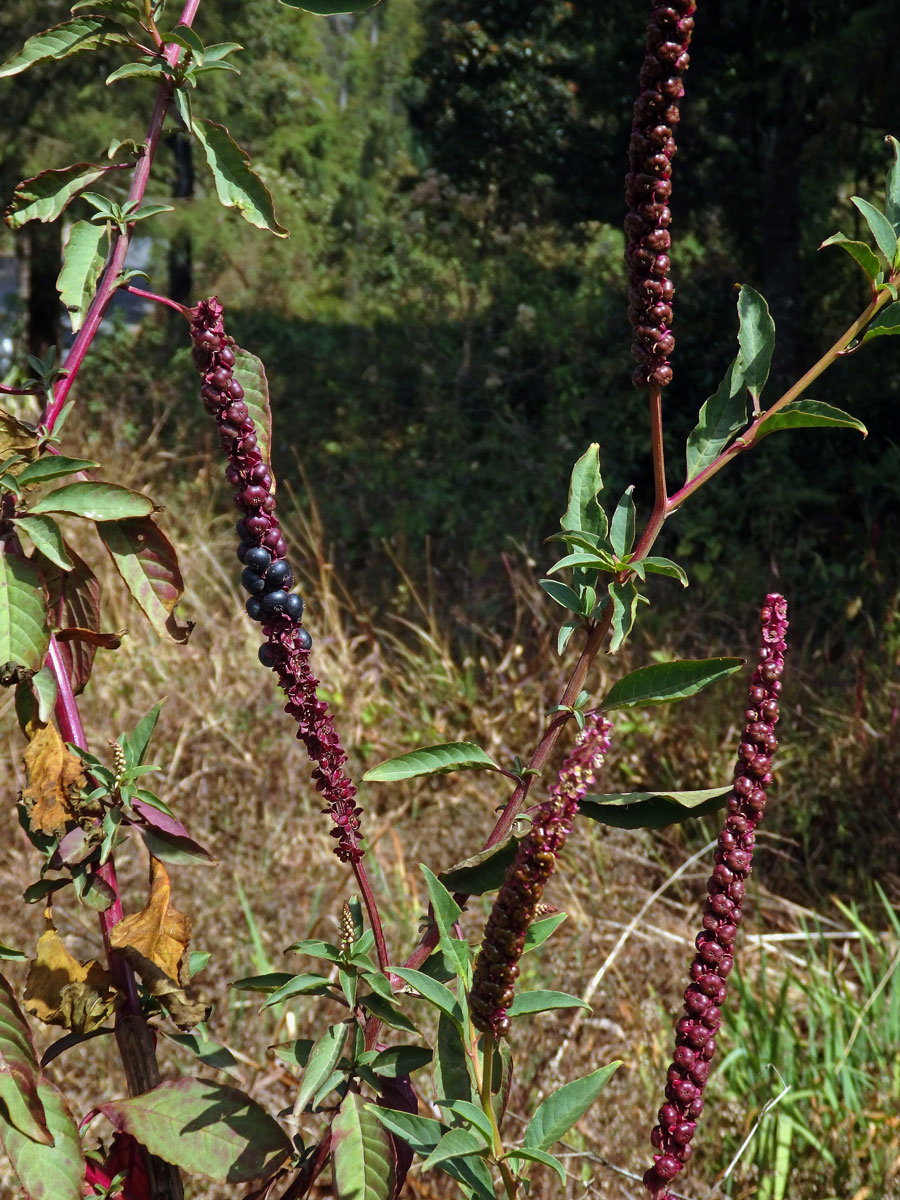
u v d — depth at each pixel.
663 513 0.98
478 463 7.63
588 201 9.12
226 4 9.09
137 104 8.91
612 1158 2.60
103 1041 2.90
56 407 1.08
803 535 6.90
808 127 7.68
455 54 9.55
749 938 3.79
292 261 13.23
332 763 0.98
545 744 1.00
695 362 8.01
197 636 5.14
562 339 8.62
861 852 4.27
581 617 1.01
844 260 8.55
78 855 1.05
